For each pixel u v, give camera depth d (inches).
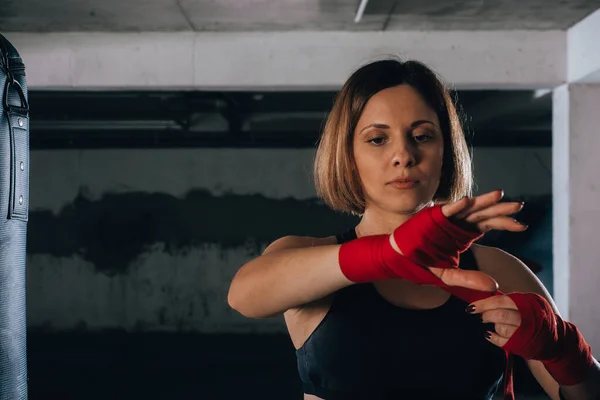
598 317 228.7
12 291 64.7
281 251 37.3
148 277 313.7
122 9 206.7
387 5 202.8
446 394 38.7
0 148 62.1
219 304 312.8
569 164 231.1
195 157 313.6
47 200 313.3
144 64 234.7
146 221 314.2
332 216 313.6
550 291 304.7
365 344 38.6
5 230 63.2
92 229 313.7
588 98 231.1
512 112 287.3
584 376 36.2
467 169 42.9
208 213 314.7
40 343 307.9
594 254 229.9
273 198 313.6
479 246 44.1
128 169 313.7
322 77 232.8
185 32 233.9
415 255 31.0
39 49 234.1
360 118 39.8
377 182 39.2
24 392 67.8
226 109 287.0
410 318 38.7
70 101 283.6
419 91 39.7
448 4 202.1
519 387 224.5
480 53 232.2
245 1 199.0
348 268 33.1
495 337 34.6
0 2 199.8
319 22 221.5
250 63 233.8
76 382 248.4
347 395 38.9
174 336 312.2
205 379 252.1
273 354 290.2
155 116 289.0
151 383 246.4
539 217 307.3
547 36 232.1
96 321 312.3
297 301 36.0
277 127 292.8
